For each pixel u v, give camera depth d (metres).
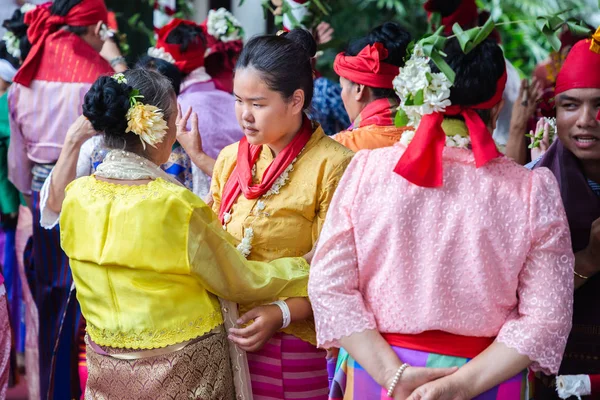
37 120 4.23
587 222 2.79
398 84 2.21
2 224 5.07
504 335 2.15
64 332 3.64
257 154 2.94
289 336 2.86
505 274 2.14
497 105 2.30
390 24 3.50
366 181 2.23
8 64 4.97
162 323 2.59
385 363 2.18
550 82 3.70
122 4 6.54
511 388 2.20
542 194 2.14
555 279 2.13
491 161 2.18
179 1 6.17
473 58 2.19
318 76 4.96
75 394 3.67
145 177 2.62
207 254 2.59
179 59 4.13
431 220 2.16
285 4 4.33
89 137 3.62
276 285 2.69
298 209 2.80
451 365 2.18
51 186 3.66
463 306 2.16
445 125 2.23
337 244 2.25
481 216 2.13
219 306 2.72
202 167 3.52
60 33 4.22
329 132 4.85
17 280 5.13
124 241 2.55
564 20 2.35
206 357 2.65
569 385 2.68
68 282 3.97
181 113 3.91
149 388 2.60
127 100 2.62
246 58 2.71
